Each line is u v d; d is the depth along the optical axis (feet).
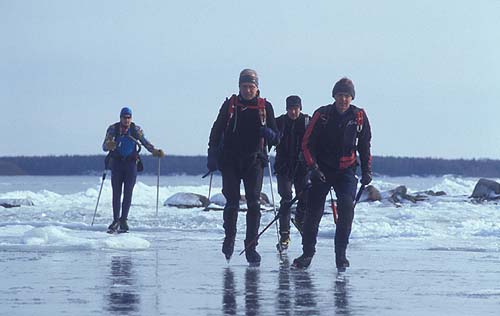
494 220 159.43
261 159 88.94
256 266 87.40
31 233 106.83
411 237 123.34
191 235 128.16
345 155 84.64
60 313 58.59
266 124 88.58
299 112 106.22
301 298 65.87
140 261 90.58
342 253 84.28
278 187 107.24
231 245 89.10
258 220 88.94
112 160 134.62
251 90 87.92
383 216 169.99
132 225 147.84
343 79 84.64
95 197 266.77
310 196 86.17
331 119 84.43
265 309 60.75
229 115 87.86
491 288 71.77
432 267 86.84
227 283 74.08
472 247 108.47
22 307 60.90
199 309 60.59
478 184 262.88
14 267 84.07
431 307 62.03
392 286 72.74
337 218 86.48
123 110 135.33
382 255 98.73
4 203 222.89
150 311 59.57
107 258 93.09
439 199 256.52
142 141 136.46
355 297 66.54
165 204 222.69
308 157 84.79
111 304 62.39
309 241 86.22
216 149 89.20
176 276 78.54
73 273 79.77
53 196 264.72
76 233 128.67
